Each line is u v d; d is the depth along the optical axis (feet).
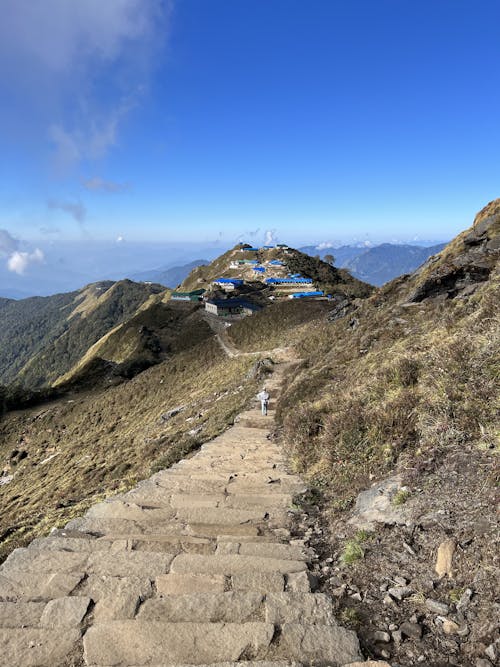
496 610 10.52
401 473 19.86
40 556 15.11
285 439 36.99
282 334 193.98
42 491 90.12
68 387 270.05
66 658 10.14
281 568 14.29
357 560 14.61
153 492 24.82
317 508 21.25
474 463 17.40
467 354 25.21
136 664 9.81
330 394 42.22
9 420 208.54
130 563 14.49
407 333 53.67
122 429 126.62
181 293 444.14
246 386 86.94
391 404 25.13
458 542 13.46
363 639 10.72
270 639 10.45
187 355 205.26
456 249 90.79
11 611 11.90
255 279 474.49
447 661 9.71
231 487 25.34
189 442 47.32
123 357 331.16
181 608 11.80
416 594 12.21
